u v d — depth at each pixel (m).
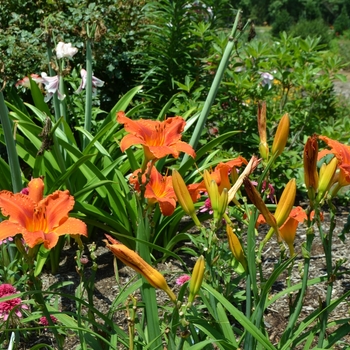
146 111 4.86
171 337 1.47
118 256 1.38
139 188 1.88
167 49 4.81
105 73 5.17
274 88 5.39
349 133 4.78
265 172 1.71
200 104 4.38
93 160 3.74
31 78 3.80
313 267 3.37
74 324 1.99
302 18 31.86
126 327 2.66
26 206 1.62
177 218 3.47
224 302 1.53
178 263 3.40
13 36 4.59
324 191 1.55
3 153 4.71
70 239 3.64
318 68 4.85
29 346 2.55
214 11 4.92
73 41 4.78
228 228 1.59
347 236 3.85
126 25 5.26
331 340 1.75
